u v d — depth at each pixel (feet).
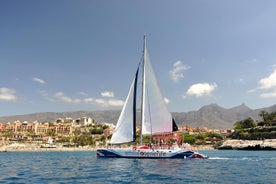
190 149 185.57
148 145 179.52
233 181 90.07
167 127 180.45
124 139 179.93
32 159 257.75
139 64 185.37
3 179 95.35
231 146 581.12
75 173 112.98
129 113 181.16
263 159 205.67
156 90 180.55
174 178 96.53
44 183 85.81
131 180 91.86
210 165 146.20
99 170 122.01
